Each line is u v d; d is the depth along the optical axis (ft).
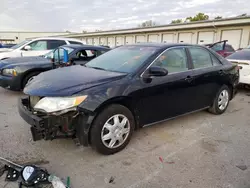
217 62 14.20
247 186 7.50
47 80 9.43
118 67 10.86
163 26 72.90
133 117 9.96
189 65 12.20
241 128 12.55
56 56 20.38
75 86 8.55
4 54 25.77
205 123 13.19
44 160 8.78
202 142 10.69
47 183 7.00
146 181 7.68
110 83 9.11
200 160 9.07
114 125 9.19
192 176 8.00
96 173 8.07
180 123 13.09
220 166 8.65
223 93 14.67
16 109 14.71
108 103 8.93
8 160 8.53
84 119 8.37
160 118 11.13
